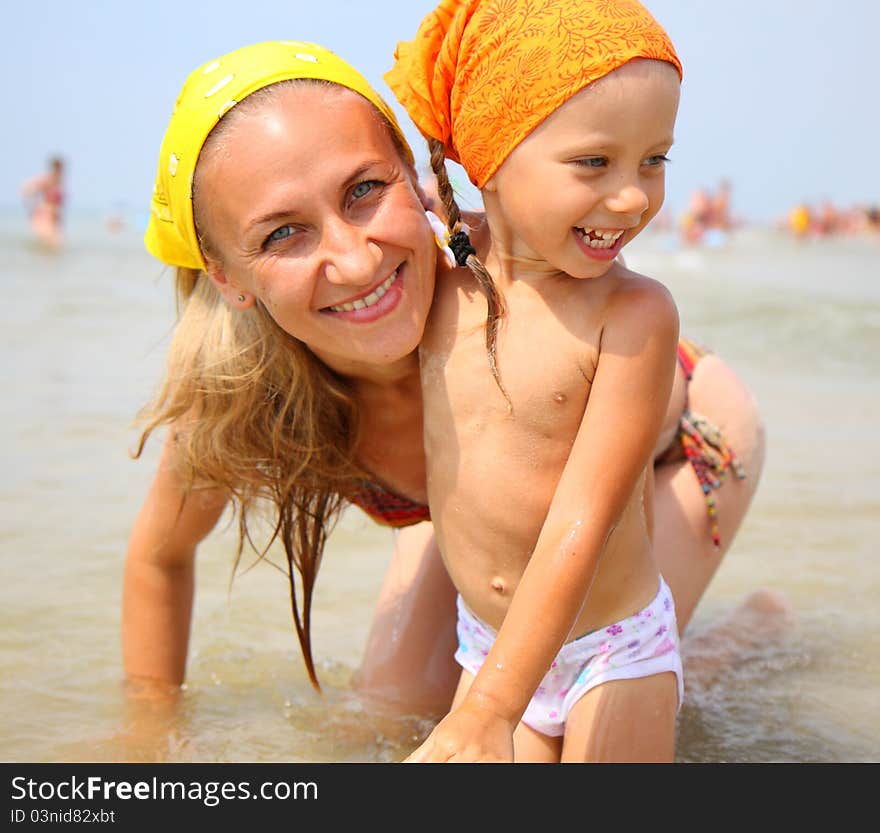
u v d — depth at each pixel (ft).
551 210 6.84
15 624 10.84
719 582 12.08
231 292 8.05
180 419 8.97
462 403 7.68
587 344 7.29
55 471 15.57
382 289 7.40
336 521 9.57
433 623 10.16
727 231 92.27
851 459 16.34
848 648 10.59
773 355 24.45
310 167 7.20
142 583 9.84
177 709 9.50
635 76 6.61
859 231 111.14
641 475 7.42
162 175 8.02
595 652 7.98
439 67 7.51
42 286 37.73
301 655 10.63
